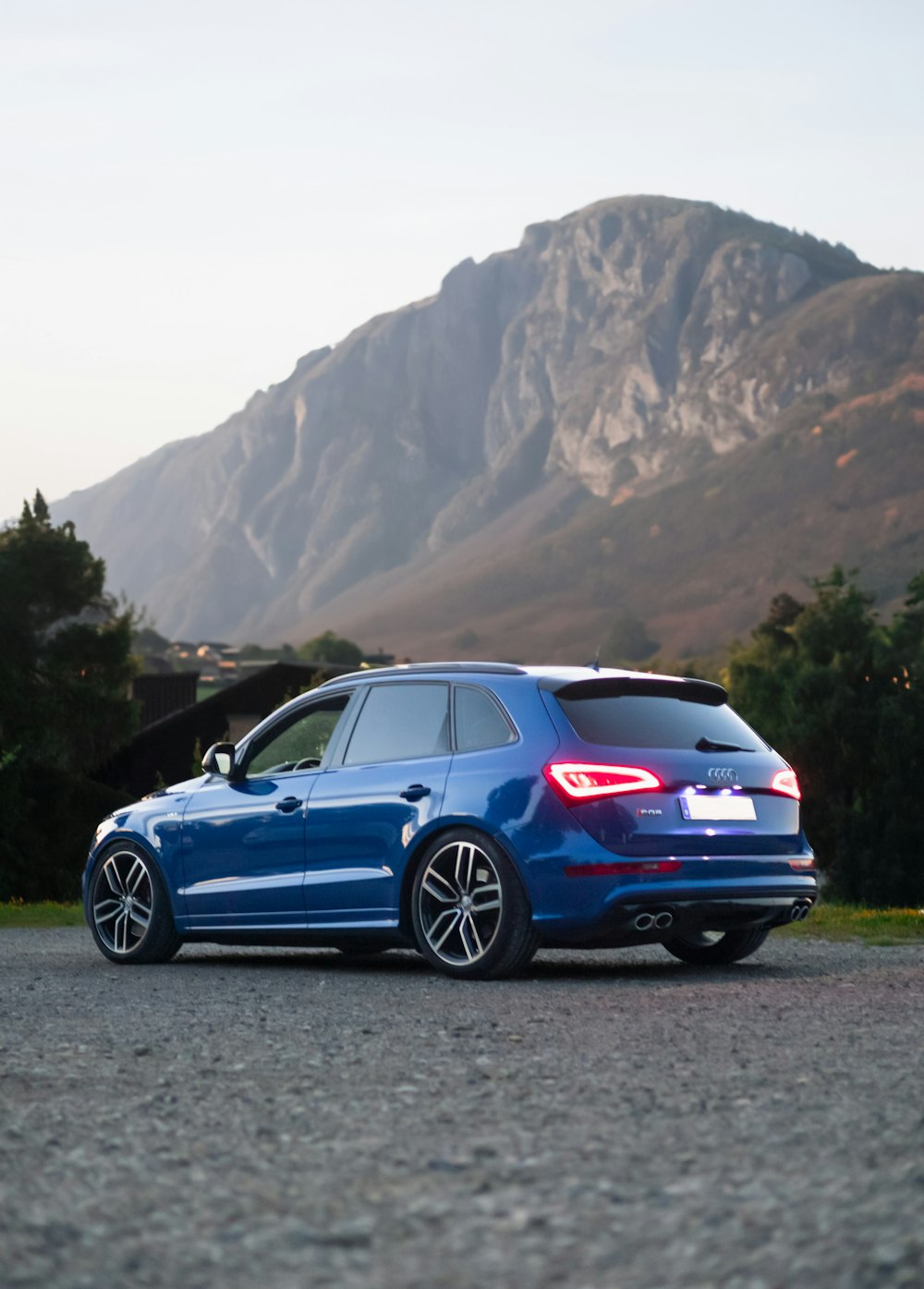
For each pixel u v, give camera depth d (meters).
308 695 9.14
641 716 8.13
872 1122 4.04
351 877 8.45
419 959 9.52
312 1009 6.66
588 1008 6.55
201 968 8.91
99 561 33.34
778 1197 3.26
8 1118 4.27
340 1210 3.24
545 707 8.00
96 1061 5.25
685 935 8.96
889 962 8.65
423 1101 4.45
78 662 32.84
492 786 7.94
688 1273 2.76
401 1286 2.73
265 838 8.86
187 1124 4.17
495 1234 3.05
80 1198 3.37
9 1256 2.93
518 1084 4.71
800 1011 6.35
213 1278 2.79
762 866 8.09
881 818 41.91
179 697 66.75
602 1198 3.30
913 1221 3.03
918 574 61.16
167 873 9.32
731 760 8.16
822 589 60.75
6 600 32.19
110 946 9.54
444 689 8.46
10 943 11.59
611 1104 4.36
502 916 7.82
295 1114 4.29
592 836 7.68
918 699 42.66
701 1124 4.06
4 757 29.30
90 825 33.22
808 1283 2.68
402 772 8.36
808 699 44.72
